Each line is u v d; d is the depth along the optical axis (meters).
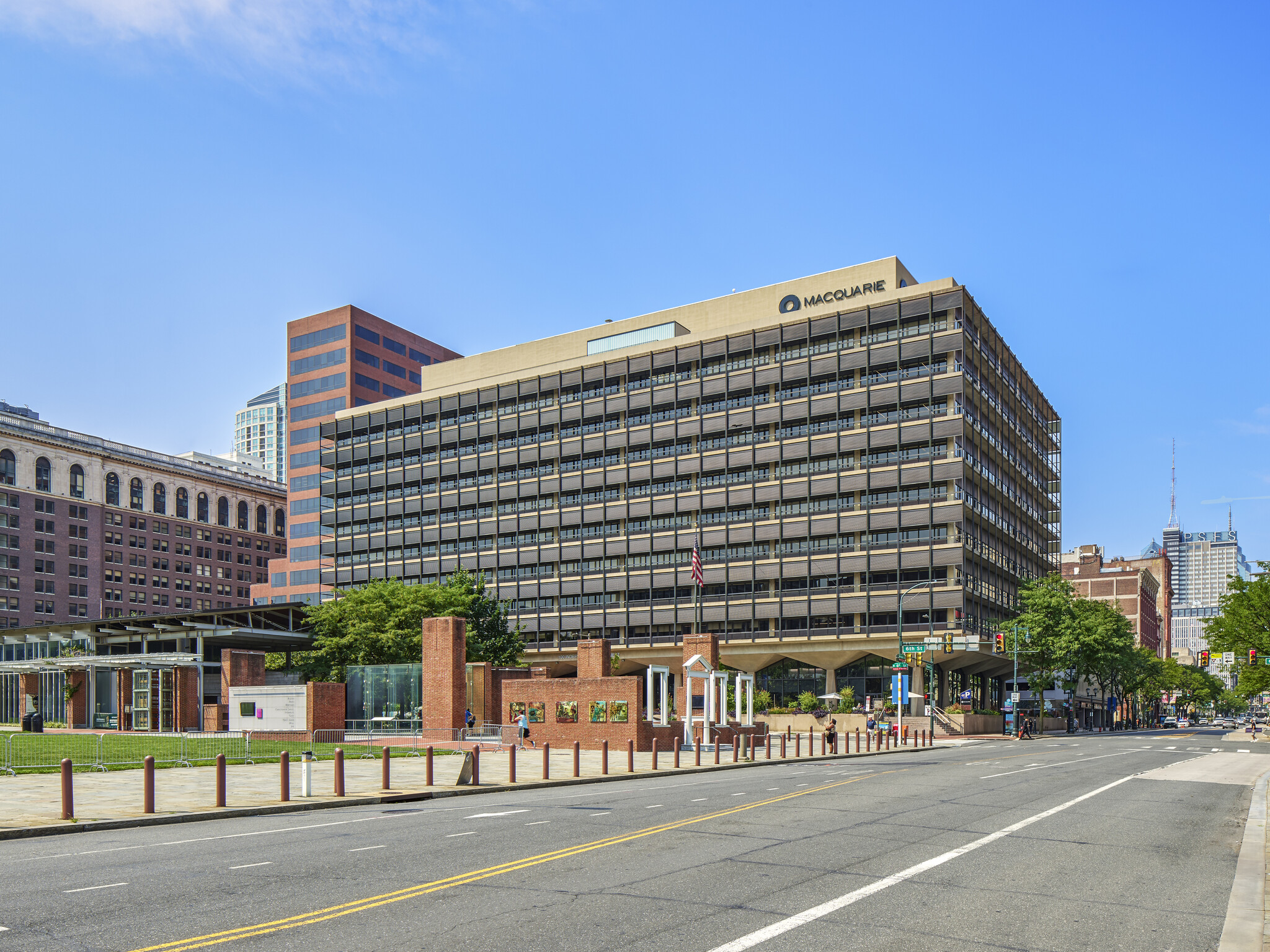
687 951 8.18
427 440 107.56
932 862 12.75
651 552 92.62
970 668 89.75
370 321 127.44
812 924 9.16
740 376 89.69
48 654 76.38
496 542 101.31
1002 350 93.75
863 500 83.19
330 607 61.88
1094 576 172.88
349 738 44.25
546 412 100.06
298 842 14.28
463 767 24.77
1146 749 51.75
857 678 85.19
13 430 135.88
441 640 44.50
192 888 10.66
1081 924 9.48
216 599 163.50
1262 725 139.38
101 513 146.50
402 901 9.98
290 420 128.12
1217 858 13.84
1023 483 100.50
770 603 85.44
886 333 83.75
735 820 17.02
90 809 18.09
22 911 9.52
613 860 12.56
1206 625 71.56
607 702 41.84
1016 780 27.83
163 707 57.78
